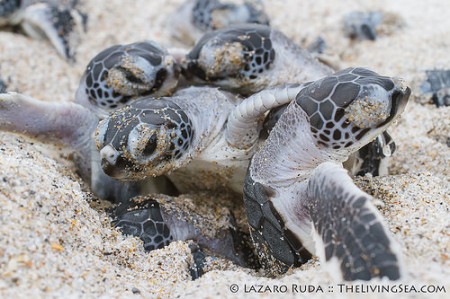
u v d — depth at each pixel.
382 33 0.54
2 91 0.49
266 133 0.45
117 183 0.47
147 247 0.45
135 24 0.55
